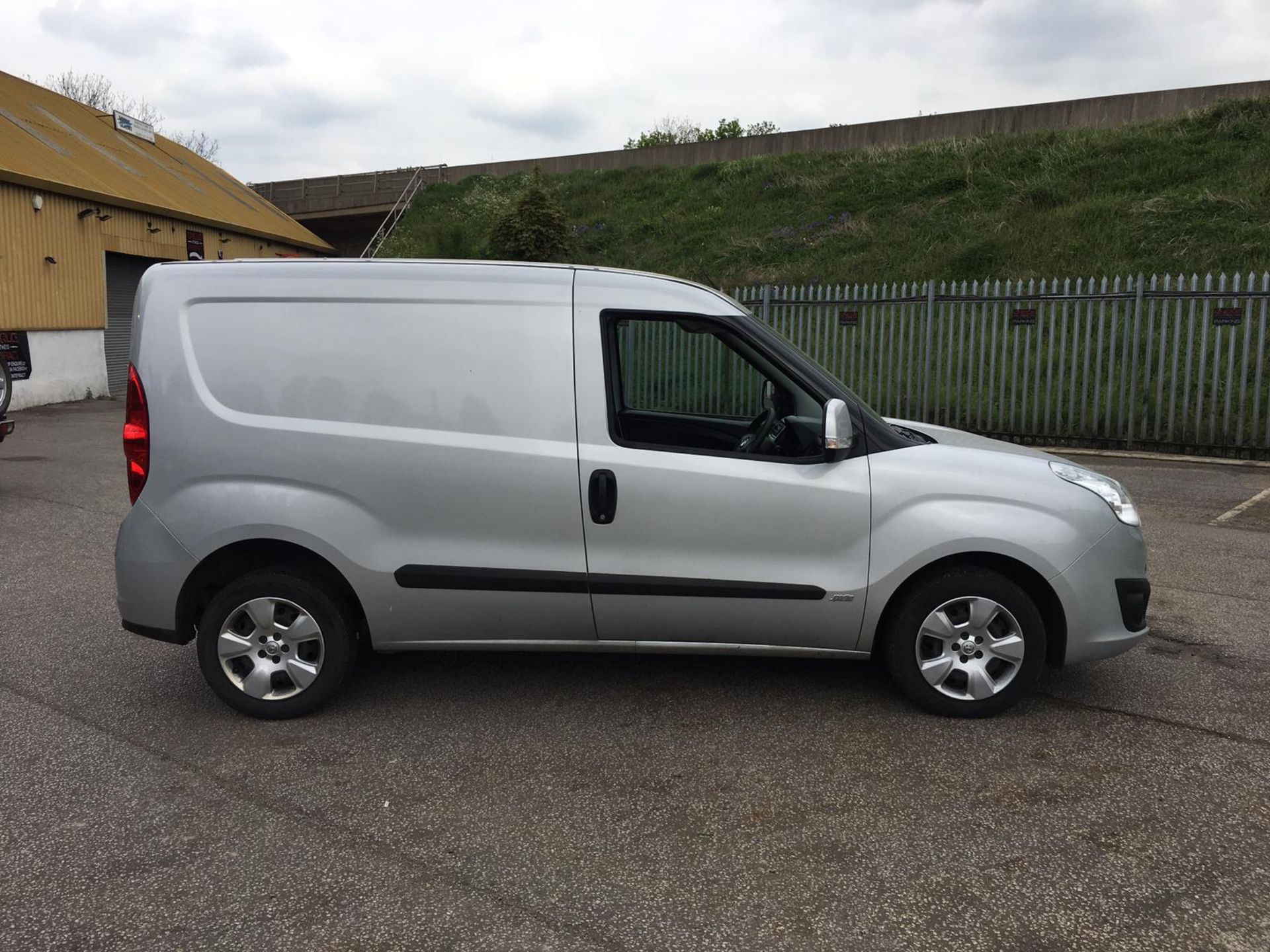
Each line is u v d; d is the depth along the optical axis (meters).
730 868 2.74
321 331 3.78
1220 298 10.27
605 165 33.16
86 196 18.17
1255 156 18.69
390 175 37.81
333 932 2.43
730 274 21.34
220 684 3.84
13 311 16.50
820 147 28.50
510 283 3.82
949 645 3.80
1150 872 2.70
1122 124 23.06
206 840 2.89
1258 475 9.57
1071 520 3.70
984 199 21.05
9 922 2.46
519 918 2.50
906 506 3.71
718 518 3.73
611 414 3.78
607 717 3.88
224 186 29.23
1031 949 2.36
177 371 3.78
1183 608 5.33
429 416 3.77
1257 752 3.51
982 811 3.07
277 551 3.86
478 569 3.76
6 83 22.92
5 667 4.43
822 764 3.43
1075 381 11.31
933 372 12.51
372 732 3.74
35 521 7.55
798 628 3.81
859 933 2.43
